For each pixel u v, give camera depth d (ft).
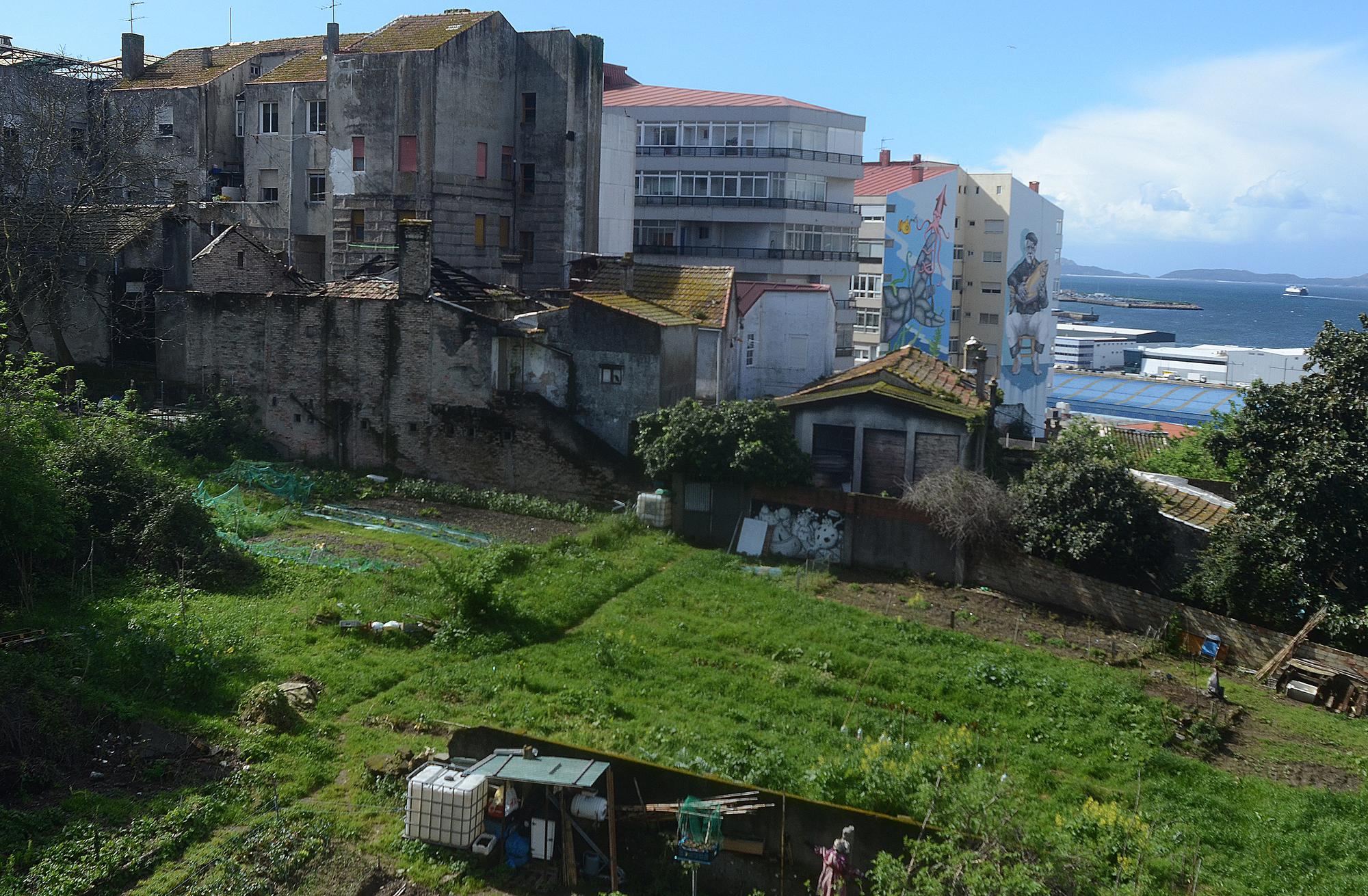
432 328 121.90
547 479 119.34
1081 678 77.56
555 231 167.22
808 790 57.00
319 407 127.44
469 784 52.42
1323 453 95.86
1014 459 121.19
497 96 164.35
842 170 228.22
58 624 71.82
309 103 167.73
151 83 184.24
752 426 107.76
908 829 48.98
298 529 104.17
